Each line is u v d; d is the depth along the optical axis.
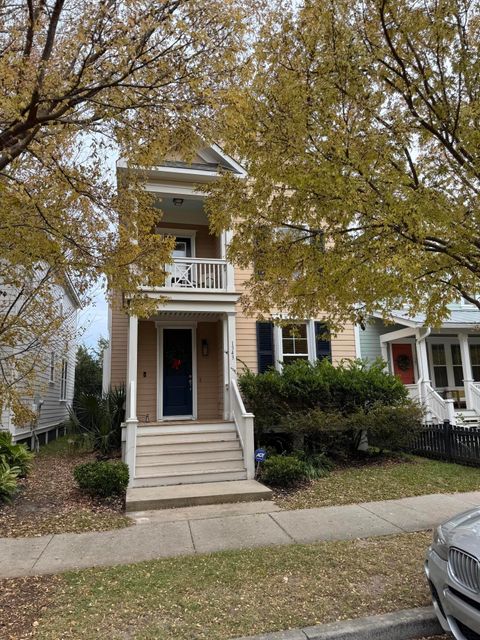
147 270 6.42
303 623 3.49
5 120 4.79
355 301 5.80
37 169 6.27
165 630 3.42
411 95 5.30
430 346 16.05
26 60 4.62
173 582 4.25
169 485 8.29
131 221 6.37
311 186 4.91
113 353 13.02
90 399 12.27
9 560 4.94
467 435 9.91
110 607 3.79
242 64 5.30
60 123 5.16
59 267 6.54
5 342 7.76
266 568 4.54
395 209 4.53
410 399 11.29
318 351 12.82
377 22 5.29
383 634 3.42
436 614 3.39
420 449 11.14
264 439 10.79
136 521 6.38
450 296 5.67
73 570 4.64
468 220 5.05
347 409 10.80
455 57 5.12
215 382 12.80
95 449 12.02
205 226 13.48
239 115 5.18
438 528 3.66
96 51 4.84
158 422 10.89
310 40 5.07
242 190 6.14
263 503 7.22
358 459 10.70
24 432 11.95
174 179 11.68
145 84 5.08
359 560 4.70
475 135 4.84
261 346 12.44
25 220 5.96
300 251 5.70
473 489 7.86
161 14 4.81
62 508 7.02
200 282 11.70
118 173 6.52
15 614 3.72
